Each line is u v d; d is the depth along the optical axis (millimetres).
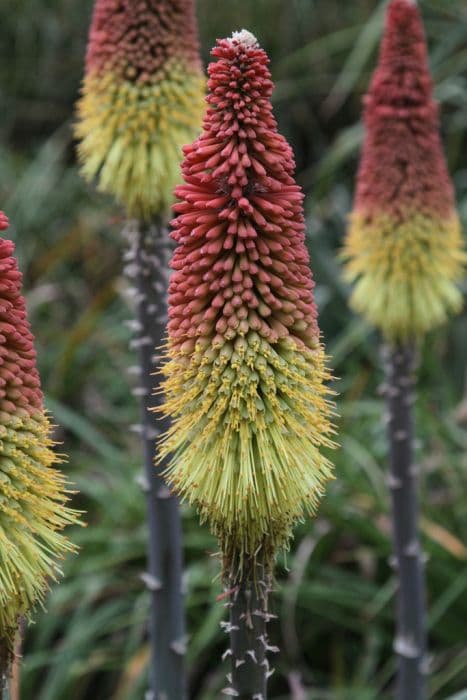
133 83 1011
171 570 1034
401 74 1120
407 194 1115
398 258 1122
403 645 1141
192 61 1023
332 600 1348
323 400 784
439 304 1135
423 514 1445
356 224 1149
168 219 1034
